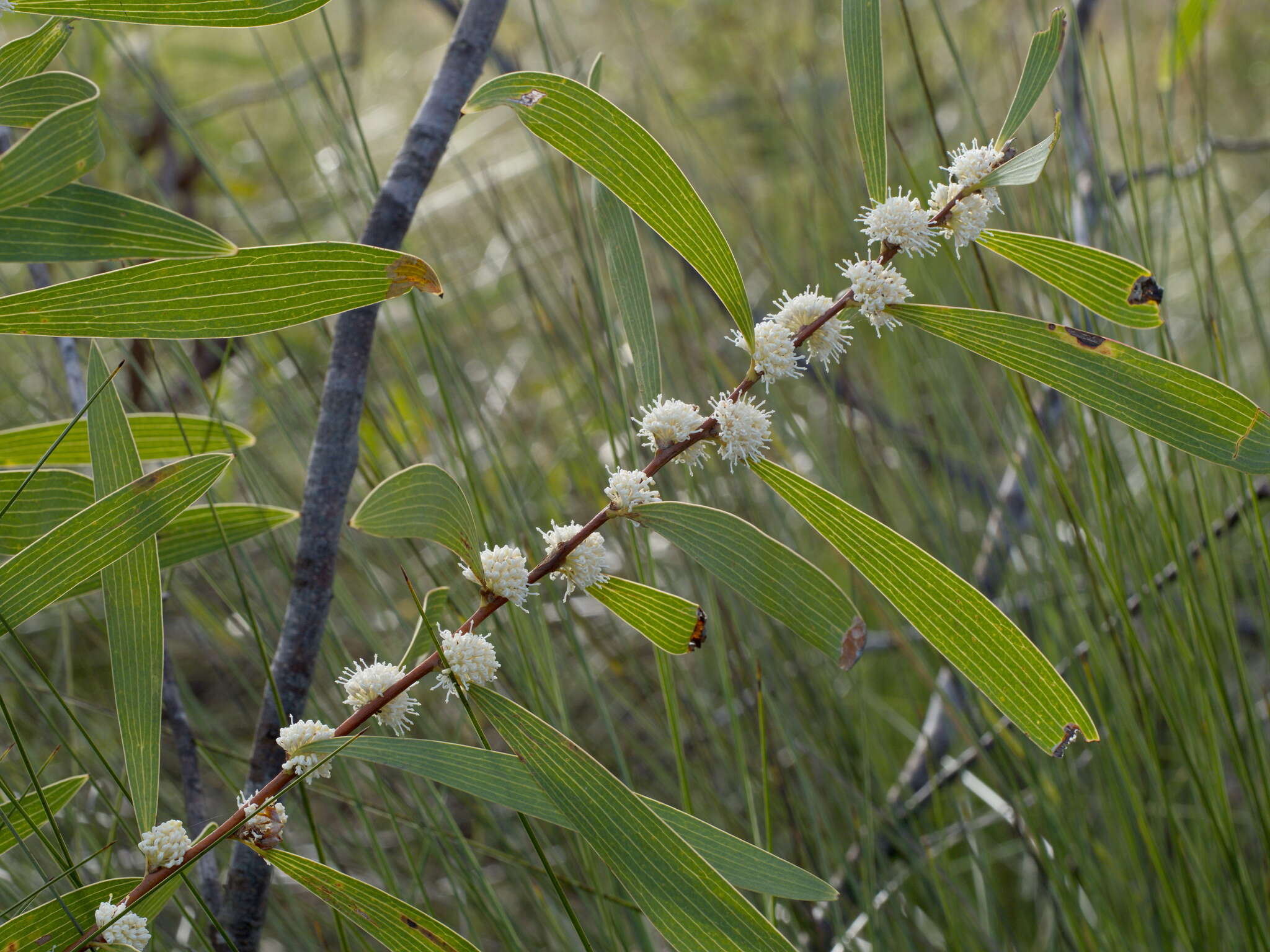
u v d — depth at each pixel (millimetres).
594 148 720
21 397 1069
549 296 1479
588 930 992
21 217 698
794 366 732
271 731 779
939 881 926
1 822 746
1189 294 2061
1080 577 1164
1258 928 875
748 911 703
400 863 1174
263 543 1000
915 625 736
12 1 717
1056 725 728
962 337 735
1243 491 902
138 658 725
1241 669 886
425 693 1223
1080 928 910
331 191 959
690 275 1400
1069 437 1075
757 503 1195
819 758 1031
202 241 701
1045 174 965
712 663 1329
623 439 976
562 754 713
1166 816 925
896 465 1432
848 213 1358
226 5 722
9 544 762
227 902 782
